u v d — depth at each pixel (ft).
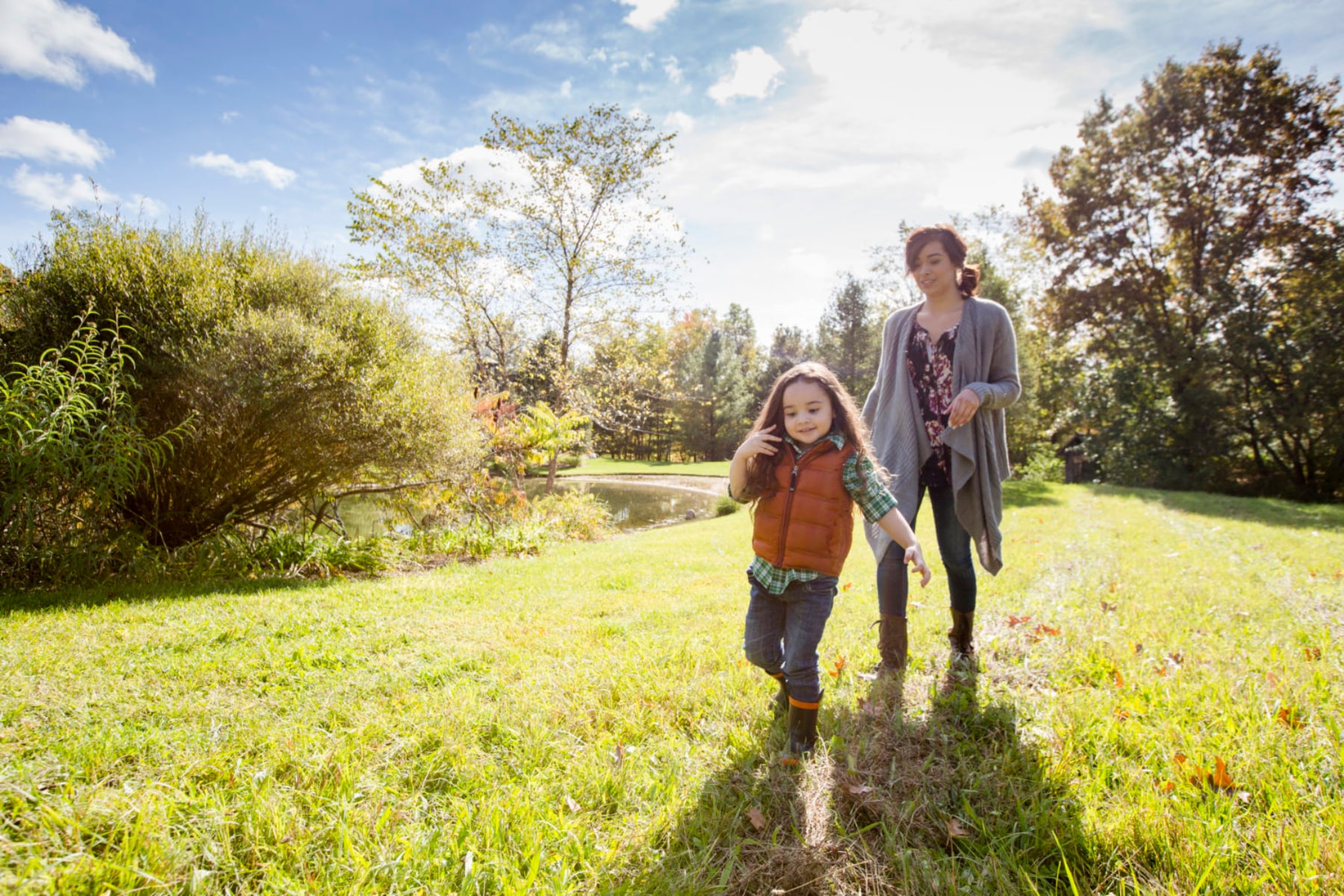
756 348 197.16
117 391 18.08
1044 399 90.79
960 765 7.01
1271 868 5.14
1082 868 5.43
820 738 7.76
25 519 16.40
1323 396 63.98
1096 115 78.38
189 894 5.00
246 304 20.58
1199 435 70.74
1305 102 68.08
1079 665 10.00
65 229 19.38
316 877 5.25
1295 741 7.16
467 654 10.94
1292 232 68.69
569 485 87.30
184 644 11.11
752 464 8.16
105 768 6.55
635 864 5.63
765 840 5.96
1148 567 19.49
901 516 9.14
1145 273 78.02
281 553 20.58
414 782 6.77
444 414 23.34
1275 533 30.30
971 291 10.88
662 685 9.29
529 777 6.85
